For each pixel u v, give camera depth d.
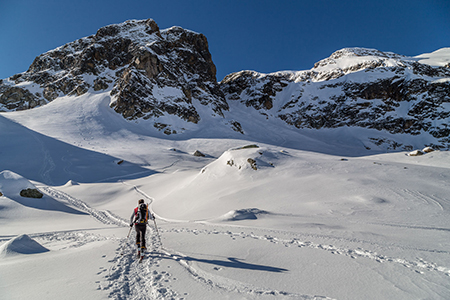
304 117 119.44
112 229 10.95
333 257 5.13
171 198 20.73
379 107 108.25
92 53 105.25
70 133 61.19
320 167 20.00
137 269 4.71
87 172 37.97
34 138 52.38
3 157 40.06
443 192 13.25
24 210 16.59
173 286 3.87
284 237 6.86
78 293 3.56
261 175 20.02
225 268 4.58
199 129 85.88
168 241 6.86
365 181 15.99
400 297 3.46
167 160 48.16
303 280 4.02
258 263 4.84
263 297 3.43
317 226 8.41
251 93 139.62
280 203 13.94
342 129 106.12
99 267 4.73
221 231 7.95
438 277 4.13
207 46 135.38
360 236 6.96
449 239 6.66
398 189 14.13
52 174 35.91
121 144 58.88
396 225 8.62
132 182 32.56
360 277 4.14
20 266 4.78
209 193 18.81
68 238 9.05
